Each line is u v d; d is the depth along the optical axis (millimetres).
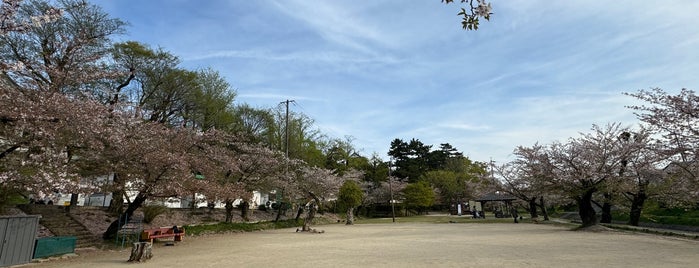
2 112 9945
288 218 35875
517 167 29750
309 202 34375
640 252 11234
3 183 10516
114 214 20094
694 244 13250
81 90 14062
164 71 21797
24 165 10773
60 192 11414
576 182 21234
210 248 14531
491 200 40844
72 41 12953
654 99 14906
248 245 15586
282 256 11844
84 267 10133
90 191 12633
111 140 13141
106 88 18172
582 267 8750
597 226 20500
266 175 28391
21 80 11070
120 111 14516
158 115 22078
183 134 19062
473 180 52219
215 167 19984
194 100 23469
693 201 18750
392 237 18766
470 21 4156
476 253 11648
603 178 20594
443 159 71250
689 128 14156
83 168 14086
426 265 9523
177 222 23703
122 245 14969
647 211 26734
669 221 21797
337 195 37781
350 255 11773
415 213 57469
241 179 26484
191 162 17875
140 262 10961
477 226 26922
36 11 15008
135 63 20500
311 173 33406
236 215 31703
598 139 22062
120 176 14938
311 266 9711
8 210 14562
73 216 17500
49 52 14383
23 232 10648
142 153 14688
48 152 11445
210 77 26156
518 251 11938
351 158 53719
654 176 20609
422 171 64750
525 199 33312
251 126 31578
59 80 11992
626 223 24266
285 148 35406
